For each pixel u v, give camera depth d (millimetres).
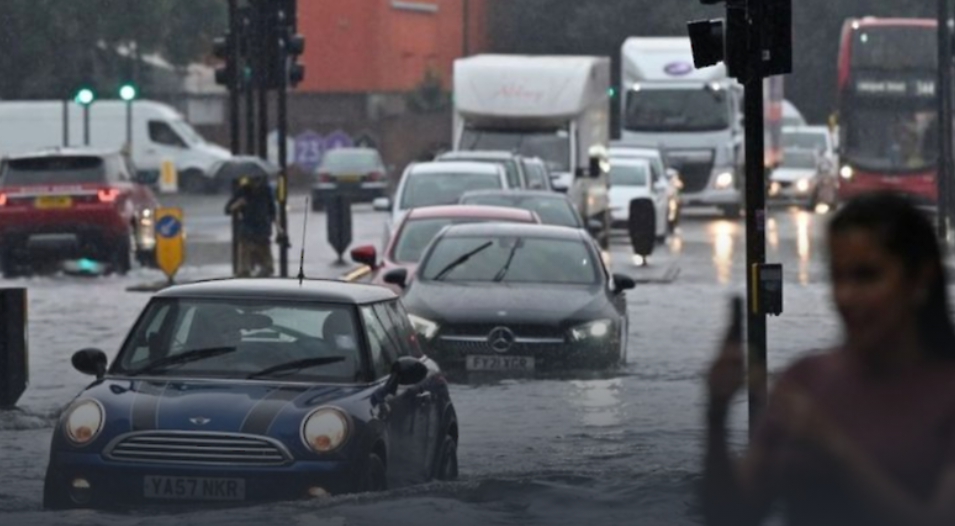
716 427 11016
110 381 26812
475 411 38500
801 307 65312
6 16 158500
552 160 101250
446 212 56469
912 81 130750
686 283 76688
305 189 178625
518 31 191375
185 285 28609
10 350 38625
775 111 143750
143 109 161500
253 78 72688
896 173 130375
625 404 39531
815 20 199500
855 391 10875
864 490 10703
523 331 44094
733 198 133500
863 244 10883
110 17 158250
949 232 111188
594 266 47312
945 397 10766
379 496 24641
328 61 184375
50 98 162750
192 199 156750
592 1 188625
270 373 26875
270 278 29609
